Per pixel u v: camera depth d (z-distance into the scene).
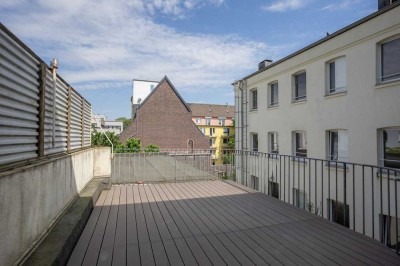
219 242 3.10
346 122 8.74
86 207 3.74
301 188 10.70
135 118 28.67
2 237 1.76
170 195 5.45
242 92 15.23
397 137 7.41
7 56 2.00
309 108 10.38
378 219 7.50
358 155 8.29
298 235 3.32
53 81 3.22
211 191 5.83
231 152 9.93
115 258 2.66
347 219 8.53
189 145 29.92
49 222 2.83
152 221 3.81
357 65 8.34
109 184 6.06
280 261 2.64
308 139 10.41
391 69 7.54
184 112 30.11
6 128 2.01
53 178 2.97
